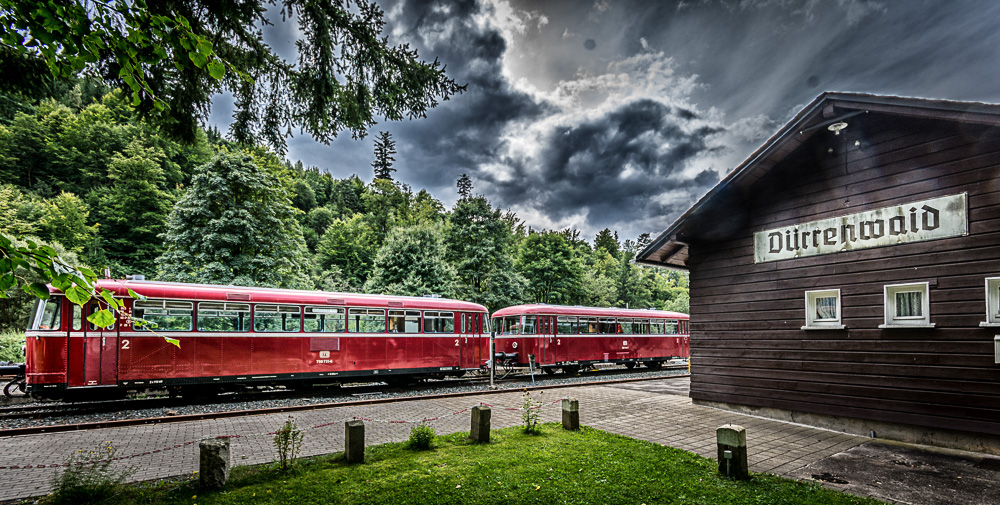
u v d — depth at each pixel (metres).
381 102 8.05
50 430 9.07
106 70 5.46
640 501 5.28
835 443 8.09
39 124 44.44
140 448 7.80
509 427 9.24
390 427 9.42
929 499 5.51
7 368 13.04
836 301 9.16
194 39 3.29
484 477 6.02
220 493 5.50
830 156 9.41
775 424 9.53
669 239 11.64
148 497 5.38
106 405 12.41
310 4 6.74
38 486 5.91
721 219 11.19
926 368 7.90
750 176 10.14
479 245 36.97
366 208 57.81
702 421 9.79
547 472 6.23
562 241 41.84
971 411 7.38
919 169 8.16
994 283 7.29
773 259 10.22
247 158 22.89
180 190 40.28
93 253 33.69
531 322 21.06
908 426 8.12
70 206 33.81
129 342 11.70
